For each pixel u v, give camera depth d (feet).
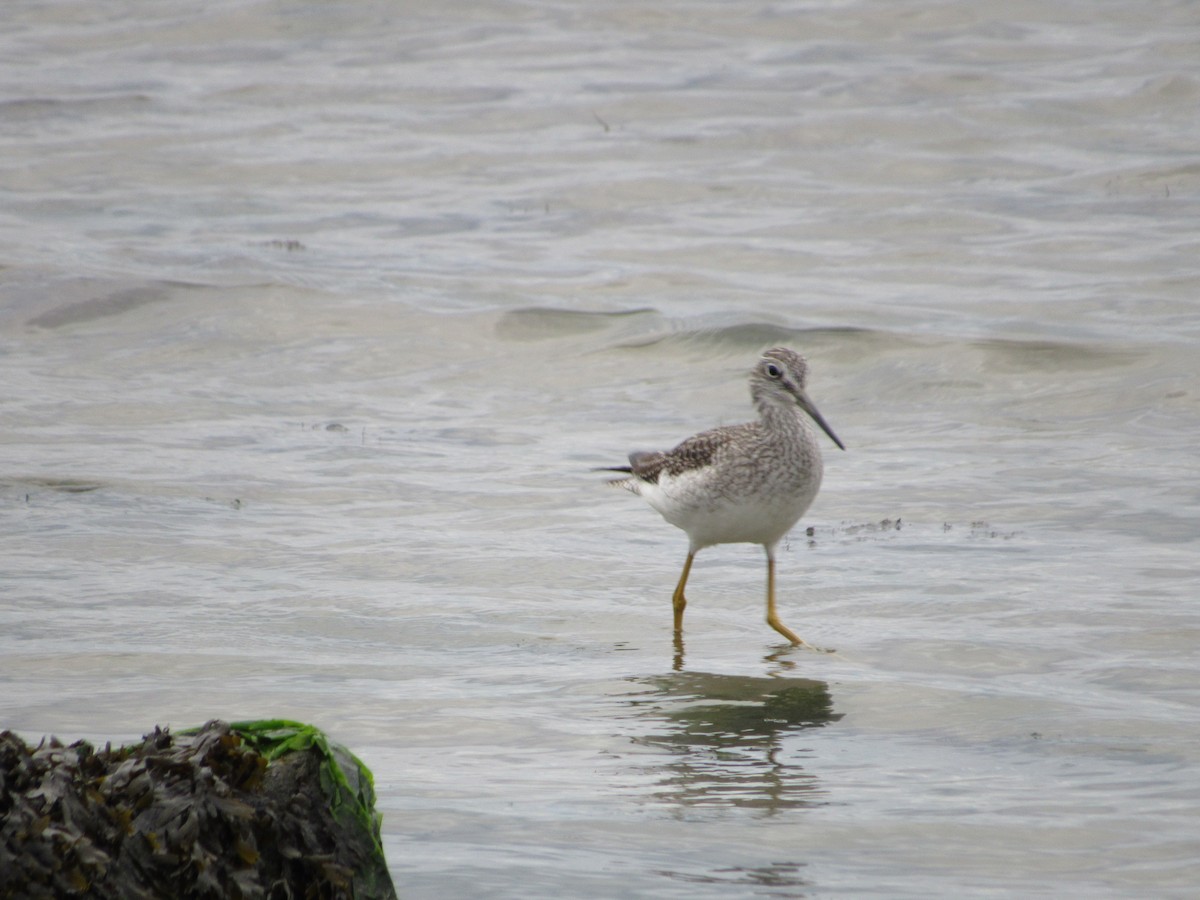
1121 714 31.12
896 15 132.57
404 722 30.96
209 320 69.77
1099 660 34.60
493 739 30.12
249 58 130.00
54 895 17.13
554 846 24.39
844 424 57.77
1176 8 130.52
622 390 62.23
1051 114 104.94
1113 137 100.17
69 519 45.52
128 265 78.23
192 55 131.03
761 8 137.49
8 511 46.14
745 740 30.14
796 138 102.73
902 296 73.20
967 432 55.93
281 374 63.82
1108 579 40.24
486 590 40.75
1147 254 77.87
